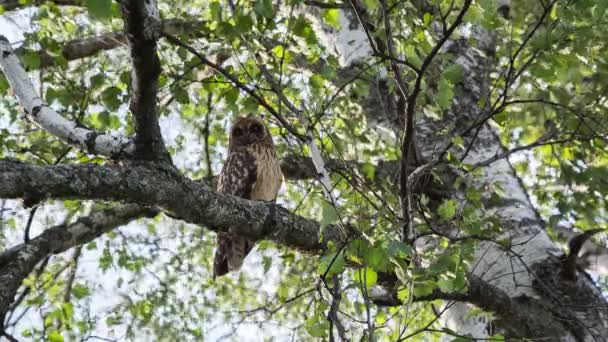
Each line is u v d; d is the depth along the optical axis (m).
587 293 10.98
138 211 11.29
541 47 9.23
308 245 9.12
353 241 6.89
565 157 14.20
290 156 13.27
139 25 6.79
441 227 10.30
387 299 9.17
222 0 10.94
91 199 7.46
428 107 9.99
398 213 9.02
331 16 9.73
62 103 10.03
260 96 9.30
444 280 7.28
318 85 9.50
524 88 10.31
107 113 9.74
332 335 6.99
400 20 9.64
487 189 11.41
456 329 10.90
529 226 11.35
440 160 9.66
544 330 10.46
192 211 8.16
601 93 12.00
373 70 9.44
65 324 12.72
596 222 12.68
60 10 12.93
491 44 12.45
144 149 7.81
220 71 8.39
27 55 9.55
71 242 10.81
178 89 9.60
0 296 9.65
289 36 9.36
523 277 10.94
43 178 7.10
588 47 10.84
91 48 13.04
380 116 12.02
